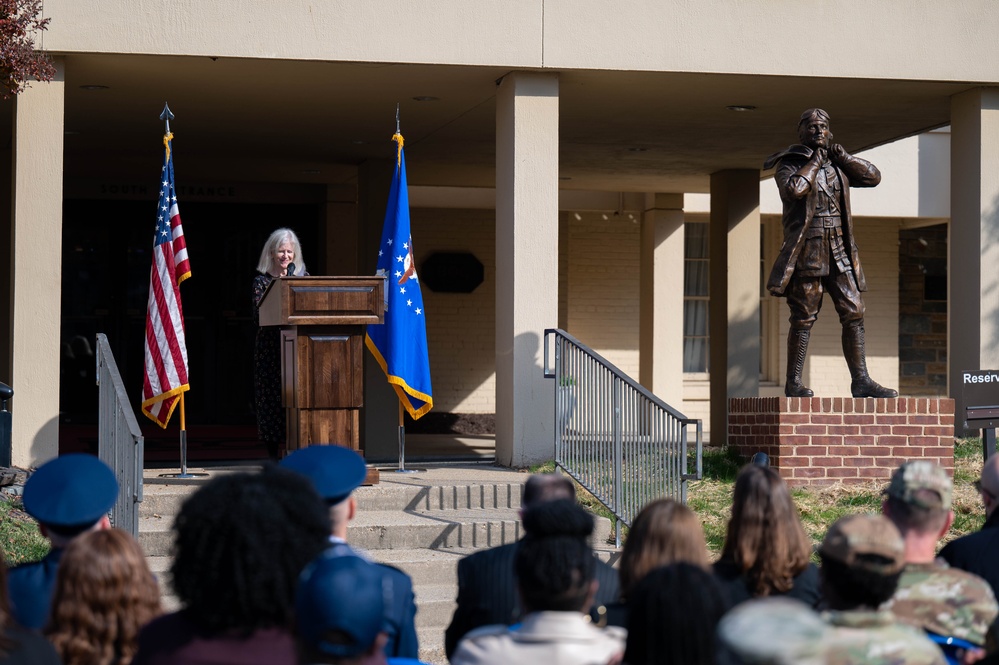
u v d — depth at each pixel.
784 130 14.91
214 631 3.08
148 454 13.70
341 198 18.75
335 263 18.69
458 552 8.80
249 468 10.84
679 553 3.99
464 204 19.95
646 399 9.05
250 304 18.67
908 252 20.91
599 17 11.59
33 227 10.68
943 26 12.12
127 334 18.38
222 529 3.05
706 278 20.94
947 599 4.07
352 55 11.23
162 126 14.49
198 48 10.99
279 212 18.89
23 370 10.60
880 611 3.54
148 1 10.88
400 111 13.65
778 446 10.80
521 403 11.41
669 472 8.97
